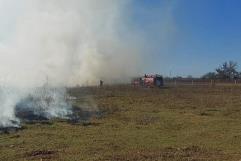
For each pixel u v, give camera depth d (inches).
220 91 2566.4
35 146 792.3
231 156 729.0
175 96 2076.8
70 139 867.4
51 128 1005.2
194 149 784.3
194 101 1797.5
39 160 686.5
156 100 1813.5
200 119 1209.4
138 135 925.8
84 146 796.6
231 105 1635.1
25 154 724.7
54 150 758.5
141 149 778.2
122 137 898.1
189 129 1023.6
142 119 1186.0
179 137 909.2
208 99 1916.8
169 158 708.7
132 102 1696.6
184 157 717.3
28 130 970.1
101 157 707.4
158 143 838.5
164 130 1003.3
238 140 877.8
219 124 1114.1
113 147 791.7
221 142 855.7
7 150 756.0
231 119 1221.1
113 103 1627.7
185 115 1298.0
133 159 698.2
